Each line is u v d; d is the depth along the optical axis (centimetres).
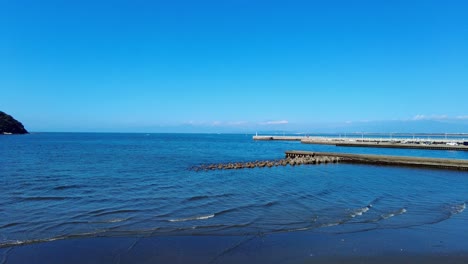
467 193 1908
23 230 1113
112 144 8869
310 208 1465
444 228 1163
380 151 6294
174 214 1339
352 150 6675
